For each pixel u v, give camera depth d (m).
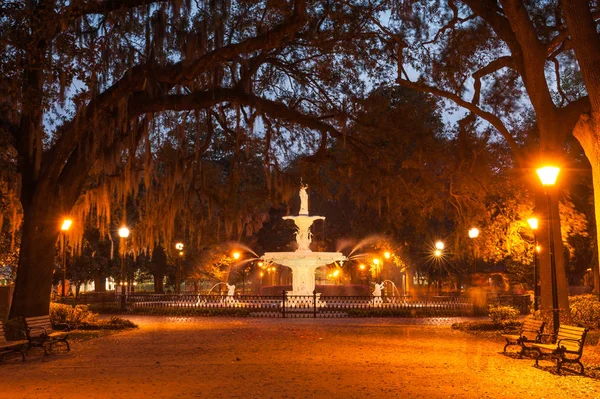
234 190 25.00
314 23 21.84
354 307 30.31
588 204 35.47
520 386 10.54
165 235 24.88
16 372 12.06
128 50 18.47
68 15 15.53
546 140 18.30
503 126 20.72
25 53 15.66
